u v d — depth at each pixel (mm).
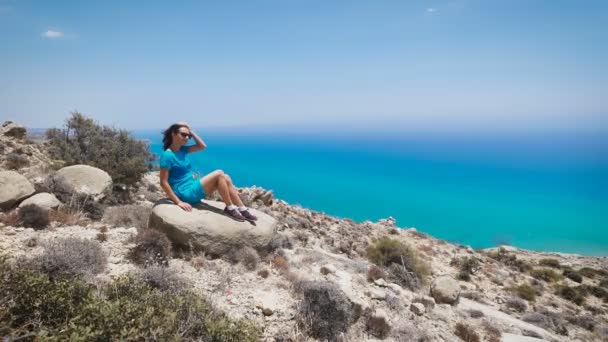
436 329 7426
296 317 5508
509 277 20422
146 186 15969
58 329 3270
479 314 9789
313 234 15617
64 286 3859
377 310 6418
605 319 17281
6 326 3074
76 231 7090
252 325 4520
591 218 107375
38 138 17062
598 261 37250
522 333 9461
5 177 7852
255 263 6836
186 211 6883
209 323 4039
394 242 14156
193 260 6316
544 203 134125
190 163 7625
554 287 21578
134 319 3557
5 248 5523
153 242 6109
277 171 171625
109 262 5730
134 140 15125
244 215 7543
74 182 9953
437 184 169500
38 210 7016
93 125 14898
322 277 7715
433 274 16312
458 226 85875
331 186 136000
